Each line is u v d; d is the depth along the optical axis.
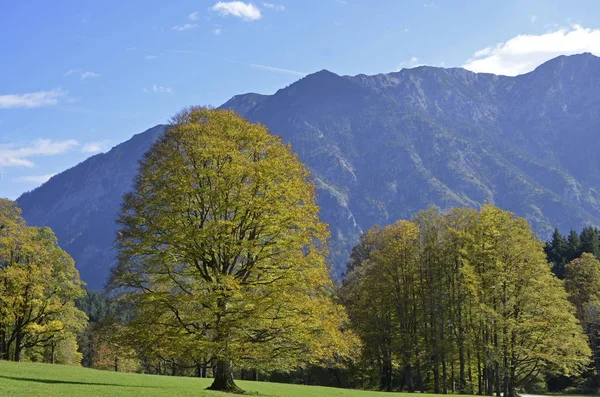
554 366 54.16
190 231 29.98
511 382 52.06
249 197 30.61
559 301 52.44
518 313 51.78
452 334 56.75
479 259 53.28
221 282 29.39
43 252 59.25
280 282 31.06
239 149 33.09
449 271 57.44
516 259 52.09
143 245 30.48
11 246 56.88
